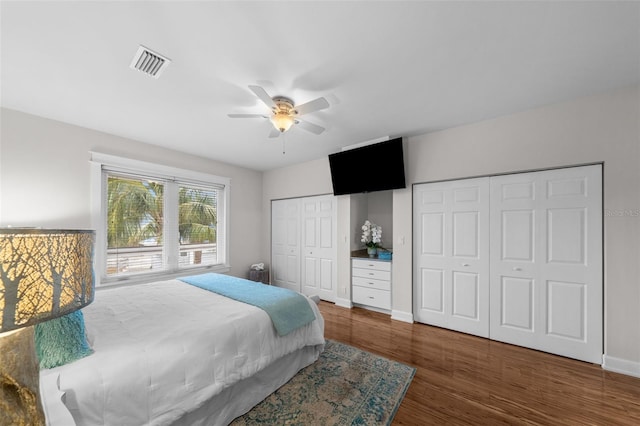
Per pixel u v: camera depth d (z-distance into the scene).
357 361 2.23
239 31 1.43
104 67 1.76
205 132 2.97
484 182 2.73
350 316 3.40
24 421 0.59
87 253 0.72
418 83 1.98
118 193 3.17
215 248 4.21
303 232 4.40
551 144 2.34
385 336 2.76
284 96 2.13
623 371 2.03
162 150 3.51
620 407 1.67
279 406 1.67
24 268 0.55
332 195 4.05
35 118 2.53
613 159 2.08
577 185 2.27
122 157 3.11
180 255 3.76
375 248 3.66
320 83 1.96
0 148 2.35
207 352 1.39
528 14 1.32
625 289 2.03
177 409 1.21
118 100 2.23
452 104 2.33
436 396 1.78
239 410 1.58
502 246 2.63
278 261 4.75
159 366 1.21
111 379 1.07
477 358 2.29
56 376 0.99
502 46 1.57
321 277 4.16
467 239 2.83
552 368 2.12
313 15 1.33
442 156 2.95
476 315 2.77
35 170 2.53
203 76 1.87
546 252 2.41
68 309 0.63
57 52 1.60
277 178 4.71
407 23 1.39
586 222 2.23
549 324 2.38
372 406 1.67
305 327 2.06
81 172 2.81
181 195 3.79
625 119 2.04
